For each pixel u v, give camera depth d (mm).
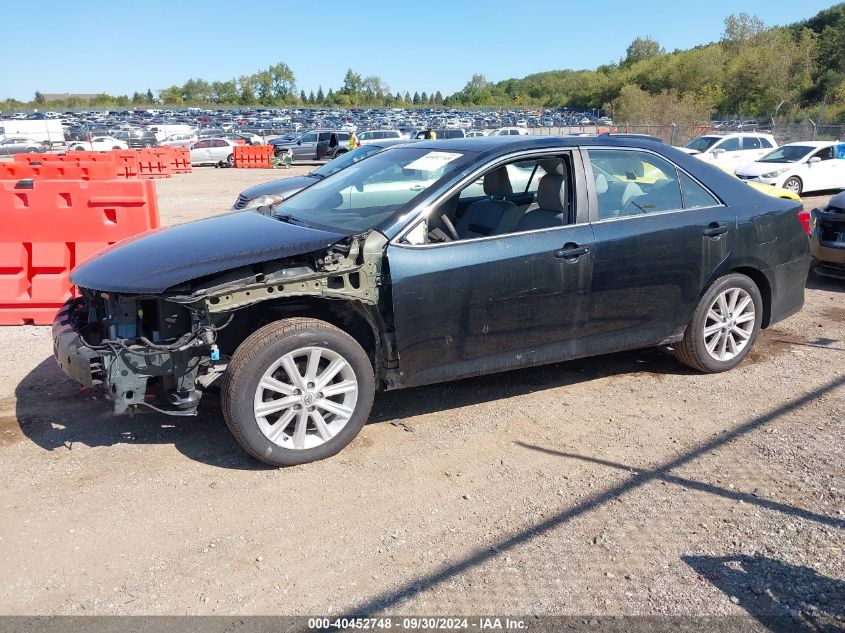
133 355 3529
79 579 2896
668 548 3076
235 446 4043
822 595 2771
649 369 5258
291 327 3643
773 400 4656
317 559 3025
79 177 11461
